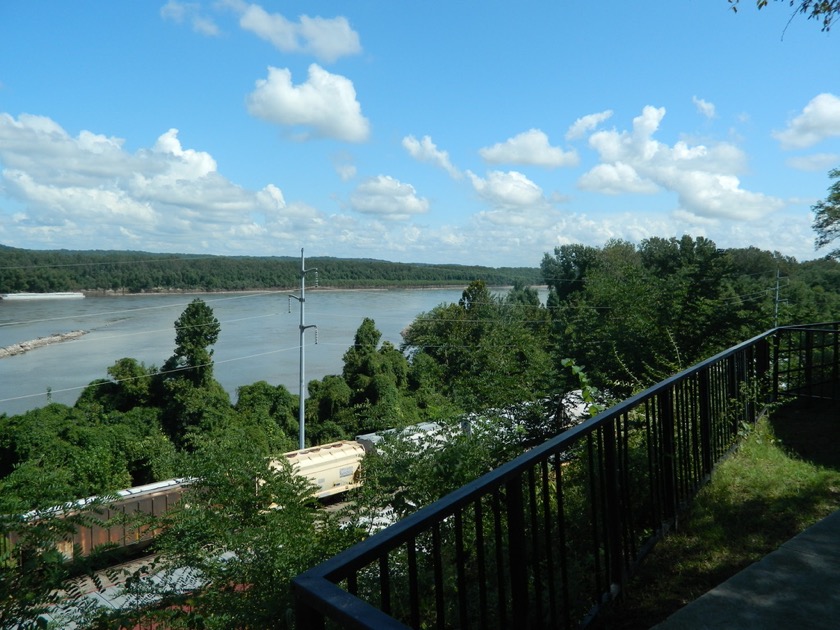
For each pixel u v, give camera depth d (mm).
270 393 38438
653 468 4004
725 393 5566
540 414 7484
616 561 3295
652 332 13789
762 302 16641
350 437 37438
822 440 6062
